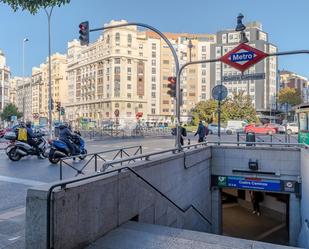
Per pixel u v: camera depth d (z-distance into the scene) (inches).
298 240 494.3
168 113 4714.6
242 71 415.8
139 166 266.4
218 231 567.8
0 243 183.0
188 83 4687.5
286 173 518.9
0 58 4185.5
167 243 197.5
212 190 568.1
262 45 4136.3
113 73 4414.4
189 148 486.0
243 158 548.4
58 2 216.8
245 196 768.3
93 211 194.1
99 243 193.2
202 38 4972.9
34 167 489.1
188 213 431.8
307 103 569.0
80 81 5162.4
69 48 5487.2
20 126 593.6
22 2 211.2
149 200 287.1
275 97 4394.7
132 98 4488.2
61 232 167.6
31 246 164.1
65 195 170.7
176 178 381.7
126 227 223.9
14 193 320.2
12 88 6333.7
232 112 2869.1
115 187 219.8
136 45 4527.6
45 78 5920.3
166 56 4675.2
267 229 642.8
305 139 578.9
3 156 636.1
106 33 4490.7
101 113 4574.3
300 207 503.8
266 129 1617.9
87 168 448.8
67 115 5319.9
